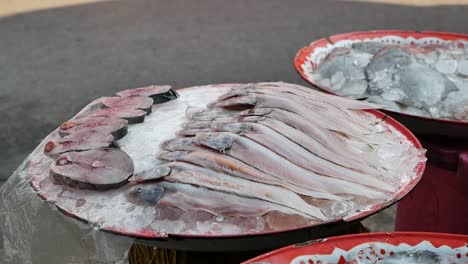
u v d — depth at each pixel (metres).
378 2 7.80
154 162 1.63
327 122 1.73
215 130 1.65
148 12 7.62
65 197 1.51
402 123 2.02
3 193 1.73
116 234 1.38
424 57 2.54
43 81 5.40
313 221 1.39
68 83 5.36
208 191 1.42
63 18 7.32
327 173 1.52
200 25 7.04
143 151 1.71
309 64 2.62
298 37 6.48
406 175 1.60
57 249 1.64
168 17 7.39
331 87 2.40
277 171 1.49
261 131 1.59
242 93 1.92
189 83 5.32
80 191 1.53
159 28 6.95
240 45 6.29
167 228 1.38
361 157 1.61
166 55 6.04
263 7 7.78
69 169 1.56
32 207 1.64
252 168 1.49
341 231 1.46
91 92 5.16
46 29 6.89
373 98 2.22
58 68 5.72
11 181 1.74
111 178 1.52
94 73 5.58
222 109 1.89
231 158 1.50
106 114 1.92
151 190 1.45
